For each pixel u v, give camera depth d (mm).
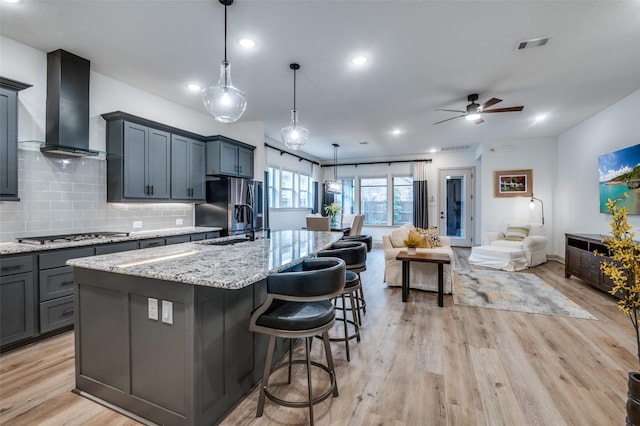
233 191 4652
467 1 2264
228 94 2367
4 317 2393
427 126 5730
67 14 2420
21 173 2857
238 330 1846
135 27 2600
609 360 2346
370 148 7902
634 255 1281
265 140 6797
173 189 4145
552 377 2121
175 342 1568
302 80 3652
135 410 1712
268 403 1851
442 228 8484
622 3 2281
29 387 1997
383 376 2143
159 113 4191
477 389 1984
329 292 1665
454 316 3301
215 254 2145
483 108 3893
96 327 1851
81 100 3135
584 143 5340
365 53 3021
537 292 4152
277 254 2148
